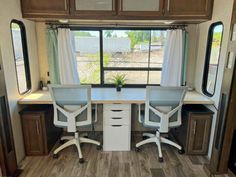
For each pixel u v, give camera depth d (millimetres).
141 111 2730
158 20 2512
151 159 2500
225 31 2174
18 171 2223
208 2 2434
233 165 2094
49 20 2703
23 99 2459
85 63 3135
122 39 3051
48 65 2953
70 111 2383
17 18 2324
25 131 2461
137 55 3123
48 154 2586
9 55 2164
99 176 2164
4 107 2014
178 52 2852
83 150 2713
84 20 2562
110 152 2664
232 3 2023
